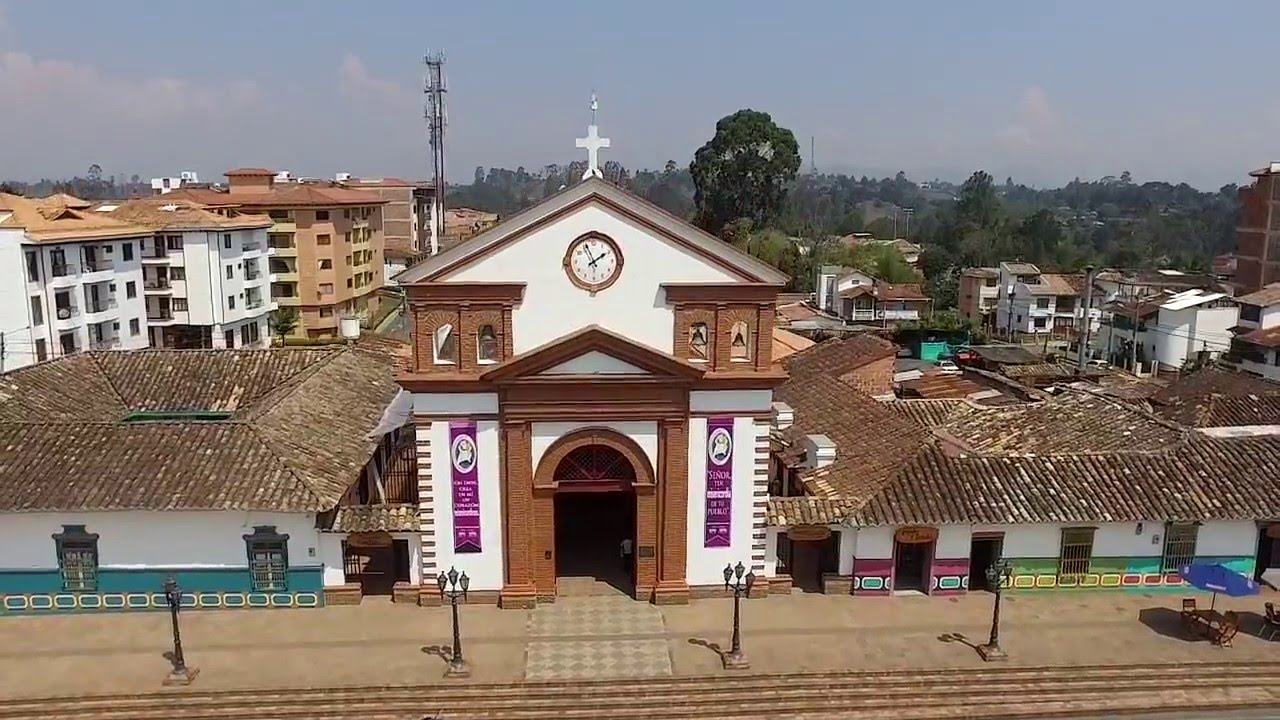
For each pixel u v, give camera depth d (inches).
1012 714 1016.9
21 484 1133.1
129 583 1172.5
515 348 1157.7
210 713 995.3
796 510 1217.4
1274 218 3412.9
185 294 2881.4
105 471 1155.3
